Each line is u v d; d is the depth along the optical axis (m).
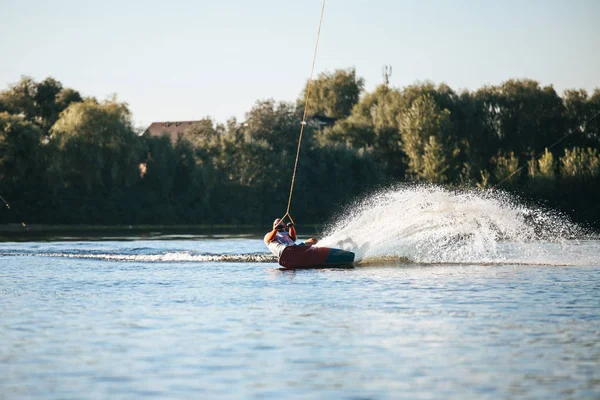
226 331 26.89
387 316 29.95
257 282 42.56
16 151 146.88
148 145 167.50
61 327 27.86
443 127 190.00
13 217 146.12
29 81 199.00
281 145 197.38
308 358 22.67
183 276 46.47
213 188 175.88
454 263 53.72
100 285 41.66
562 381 19.89
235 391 19.19
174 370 21.31
